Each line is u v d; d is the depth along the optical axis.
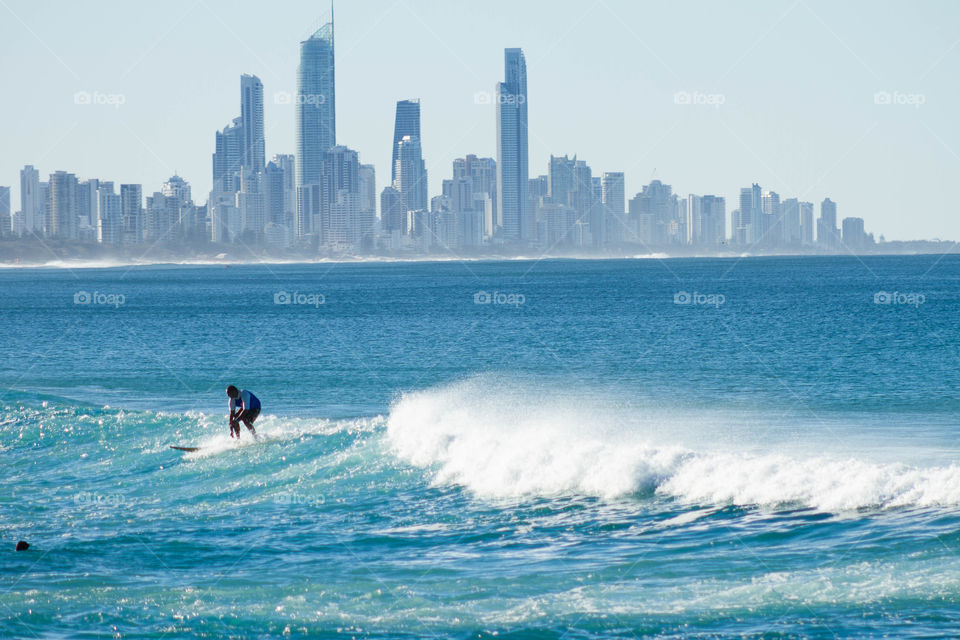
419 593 48.25
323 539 58.59
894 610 42.84
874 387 142.00
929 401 126.00
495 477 70.44
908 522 53.03
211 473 78.00
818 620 42.41
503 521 61.00
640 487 64.75
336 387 155.00
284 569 52.81
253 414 86.69
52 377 173.25
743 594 45.94
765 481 60.94
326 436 85.06
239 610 46.38
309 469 76.94
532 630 43.03
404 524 61.44
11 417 100.81
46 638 43.12
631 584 48.28
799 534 53.50
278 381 163.75
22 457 86.88
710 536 54.81
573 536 57.03
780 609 43.84
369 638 42.75
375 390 150.75
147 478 77.69
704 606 44.78
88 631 44.00
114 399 140.75
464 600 47.06
